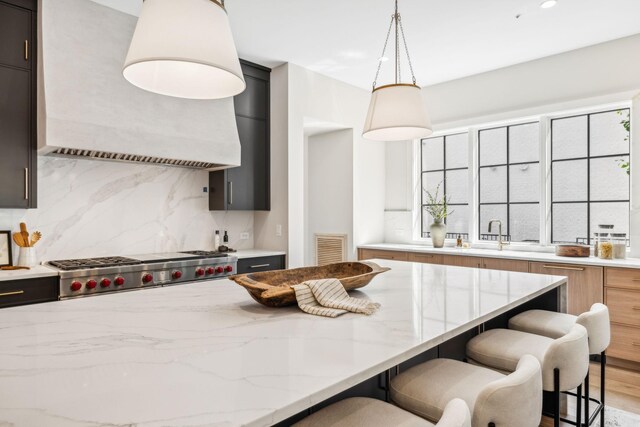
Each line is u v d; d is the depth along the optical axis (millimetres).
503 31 3426
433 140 5027
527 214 4273
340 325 1352
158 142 3105
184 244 3873
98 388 860
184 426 710
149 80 1541
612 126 3736
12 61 2678
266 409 776
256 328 1314
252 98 4129
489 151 4559
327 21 3250
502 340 1788
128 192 3494
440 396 1253
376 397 1559
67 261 3004
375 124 2137
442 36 3521
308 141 5418
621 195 3684
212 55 1301
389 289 1983
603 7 3025
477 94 4496
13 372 945
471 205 4641
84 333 1252
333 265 2055
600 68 3662
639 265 3020
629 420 2342
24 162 2719
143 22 1292
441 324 1368
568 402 2568
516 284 2117
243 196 4047
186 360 1028
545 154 4094
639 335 3029
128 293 1878
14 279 2436
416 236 5141
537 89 4055
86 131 2730
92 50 2854
